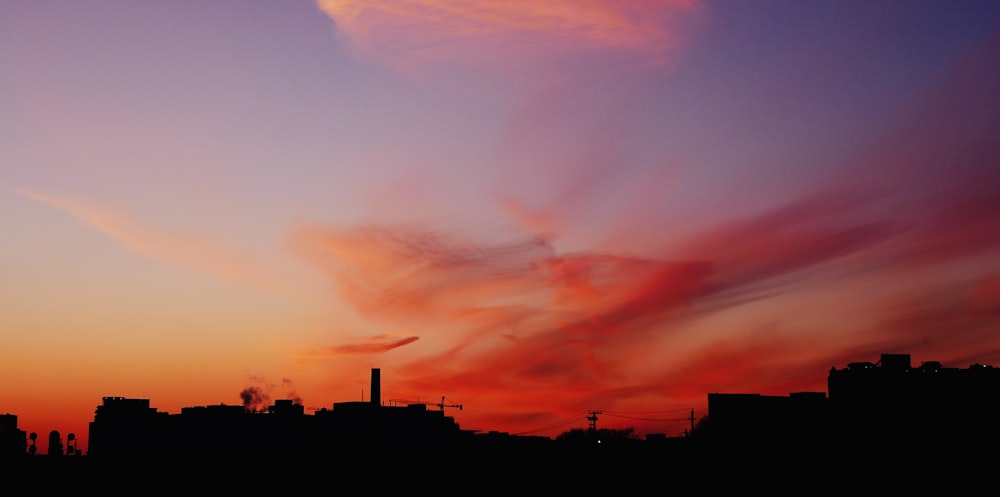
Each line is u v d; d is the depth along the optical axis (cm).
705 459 7138
